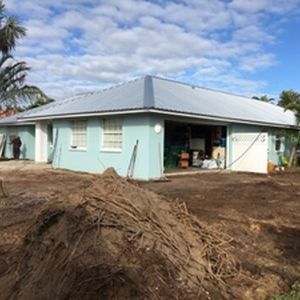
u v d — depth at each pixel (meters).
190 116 17.09
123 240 4.64
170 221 5.57
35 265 4.77
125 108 16.20
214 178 17.22
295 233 7.43
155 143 16.41
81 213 4.90
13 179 15.17
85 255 4.42
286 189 13.77
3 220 7.75
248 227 7.78
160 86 20.56
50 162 24.02
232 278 5.10
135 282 4.16
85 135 19.38
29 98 26.00
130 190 5.78
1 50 24.19
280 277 5.21
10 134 29.91
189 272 4.73
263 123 22.30
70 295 4.07
